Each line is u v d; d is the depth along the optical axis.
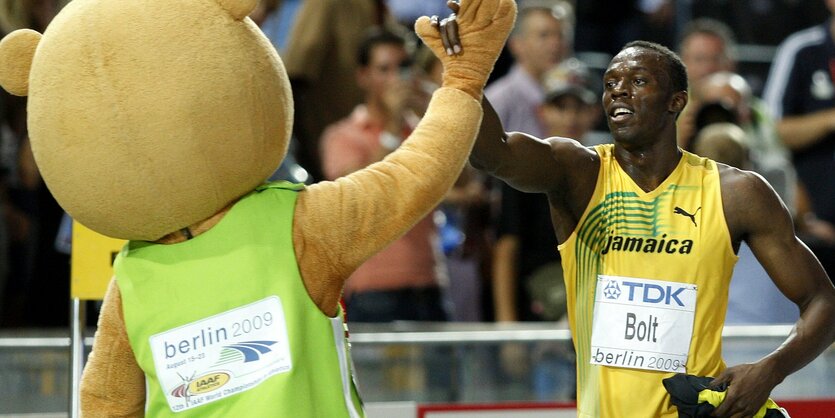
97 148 7.82
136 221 8.02
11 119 16.91
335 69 18.12
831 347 13.35
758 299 14.25
